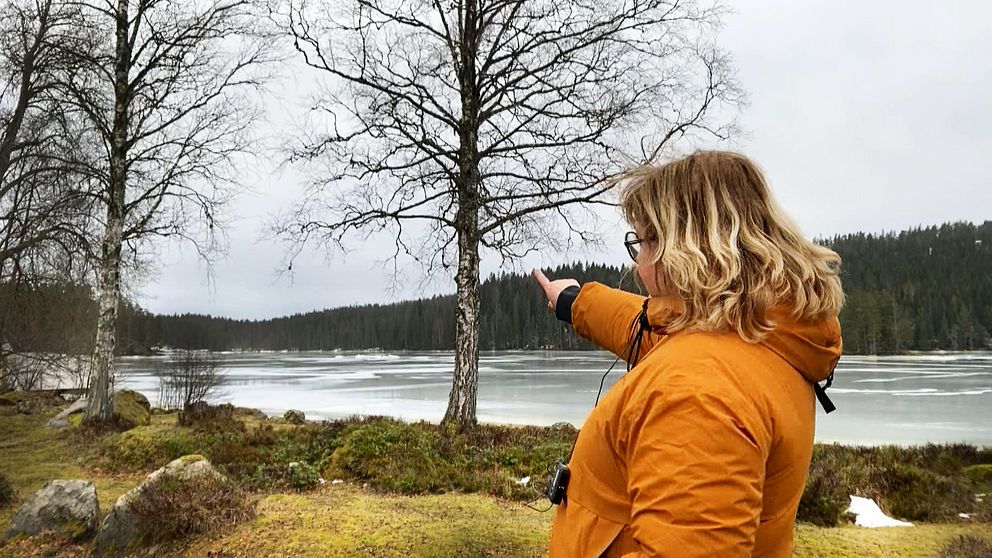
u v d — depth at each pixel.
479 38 11.52
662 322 1.29
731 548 0.92
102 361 12.98
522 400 27.86
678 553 0.92
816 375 1.12
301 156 11.26
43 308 19.77
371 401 27.84
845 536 5.47
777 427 1.03
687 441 0.98
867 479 7.66
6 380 23.70
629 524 1.12
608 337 1.69
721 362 1.04
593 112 10.72
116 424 12.59
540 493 6.99
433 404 26.44
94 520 5.72
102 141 14.82
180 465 6.13
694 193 1.20
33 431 13.43
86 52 13.66
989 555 4.93
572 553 1.20
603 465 1.19
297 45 11.05
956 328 96.56
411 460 8.12
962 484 8.02
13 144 14.49
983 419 20.89
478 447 9.09
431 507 6.26
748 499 0.95
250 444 9.99
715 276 1.11
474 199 11.04
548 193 10.90
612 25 11.06
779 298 1.07
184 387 19.05
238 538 5.13
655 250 1.29
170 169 14.18
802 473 1.10
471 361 10.94
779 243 1.13
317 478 7.82
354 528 5.38
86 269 16.53
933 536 5.57
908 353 91.00
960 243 126.81
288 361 87.06
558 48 11.07
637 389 1.11
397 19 11.12
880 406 24.89
